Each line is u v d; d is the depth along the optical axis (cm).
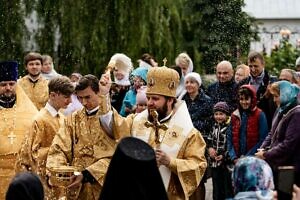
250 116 973
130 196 471
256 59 1059
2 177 879
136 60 1841
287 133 852
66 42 1836
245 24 1780
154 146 757
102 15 1836
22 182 493
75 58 1834
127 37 1844
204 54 1811
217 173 1012
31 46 1859
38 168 834
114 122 760
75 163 770
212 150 1014
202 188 834
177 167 743
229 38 1777
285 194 507
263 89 1058
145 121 768
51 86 845
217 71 1091
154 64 1293
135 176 472
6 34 1839
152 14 1858
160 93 754
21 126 888
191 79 1063
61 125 789
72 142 774
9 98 892
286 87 877
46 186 794
